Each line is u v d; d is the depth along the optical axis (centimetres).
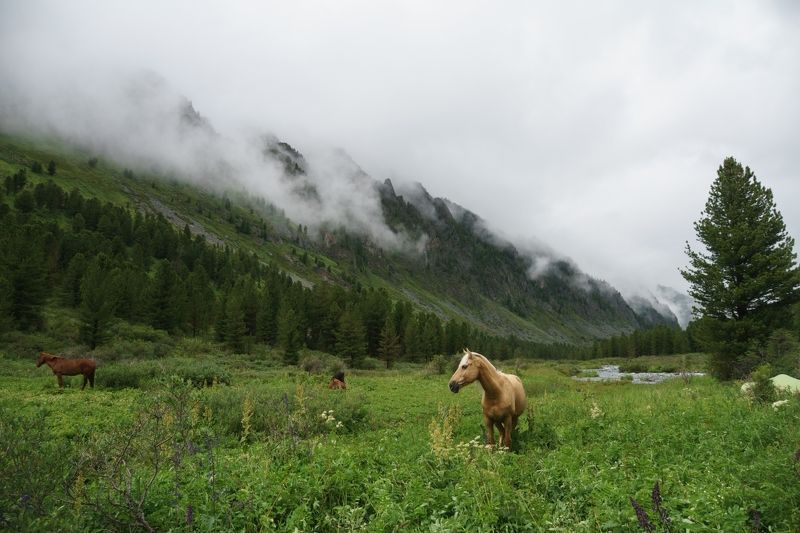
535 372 5197
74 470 529
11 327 5425
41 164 19850
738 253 2827
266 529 500
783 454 642
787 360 2303
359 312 8950
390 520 491
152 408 619
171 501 558
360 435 1301
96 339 5534
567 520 482
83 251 10706
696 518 449
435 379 3928
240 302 8206
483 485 552
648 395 1911
